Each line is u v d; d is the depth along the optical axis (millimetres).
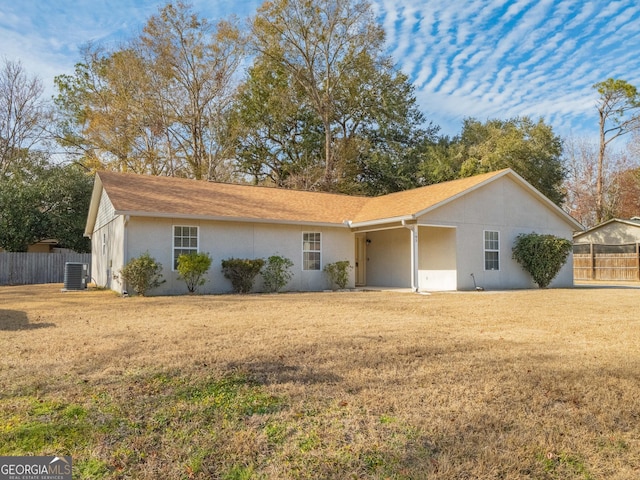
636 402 3852
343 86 31234
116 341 6043
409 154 32156
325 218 16766
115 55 28688
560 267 17391
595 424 3451
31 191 22875
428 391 4090
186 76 29500
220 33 28906
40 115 28844
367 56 29766
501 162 29266
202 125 30281
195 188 16781
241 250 15055
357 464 2889
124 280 13148
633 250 24281
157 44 28281
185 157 30906
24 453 2973
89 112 29750
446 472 2775
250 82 31766
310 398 3912
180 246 14109
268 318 8359
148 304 10727
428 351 5562
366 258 19750
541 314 9125
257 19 28688
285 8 28219
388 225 15914
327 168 30141
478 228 16531
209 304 10703
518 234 17703
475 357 5289
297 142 33344
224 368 4664
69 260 22734
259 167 33969
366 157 31984
